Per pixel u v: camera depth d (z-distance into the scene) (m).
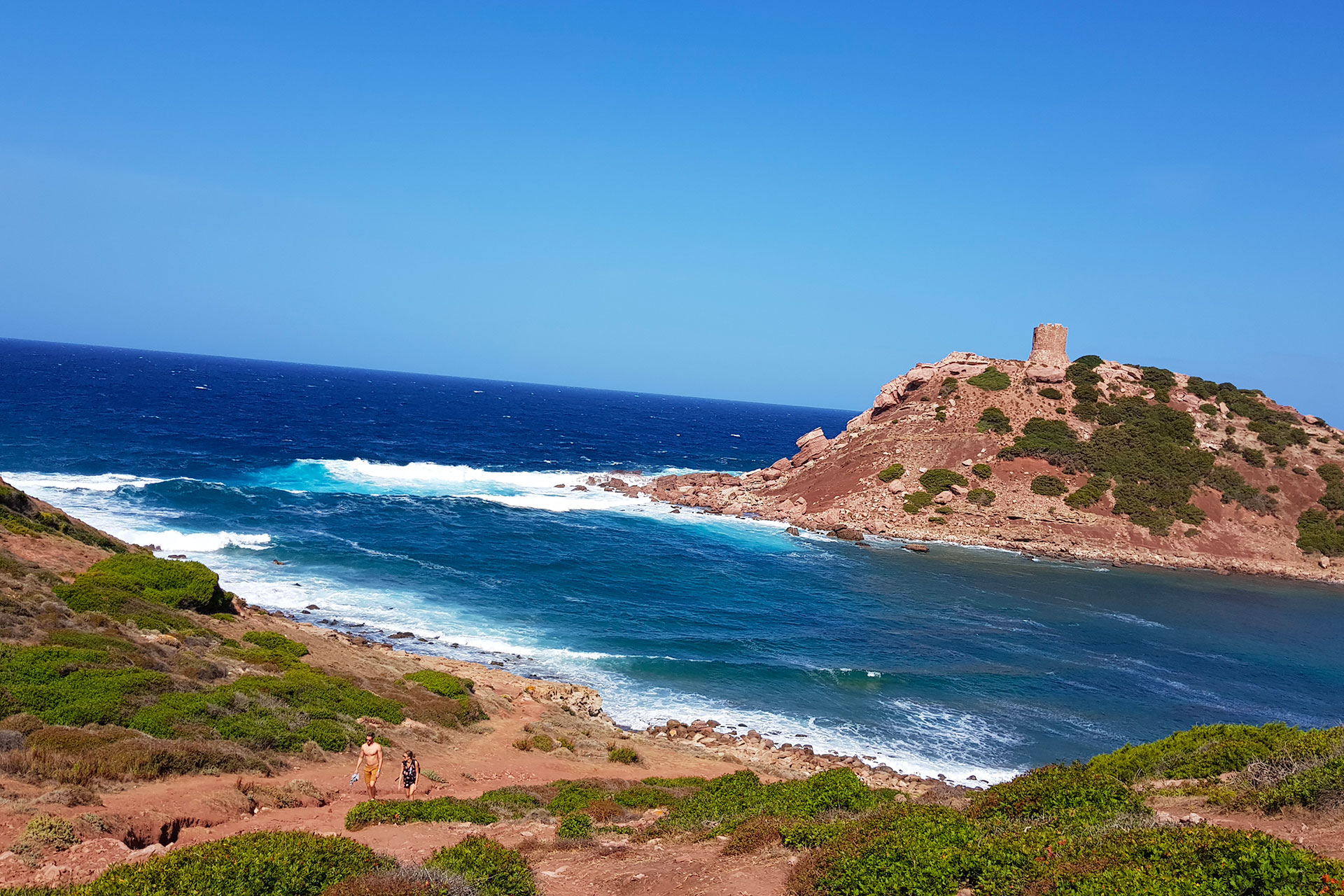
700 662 38.28
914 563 64.31
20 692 17.28
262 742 18.88
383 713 24.11
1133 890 7.56
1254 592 63.03
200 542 49.56
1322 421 89.12
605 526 68.62
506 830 14.84
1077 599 56.25
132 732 16.78
